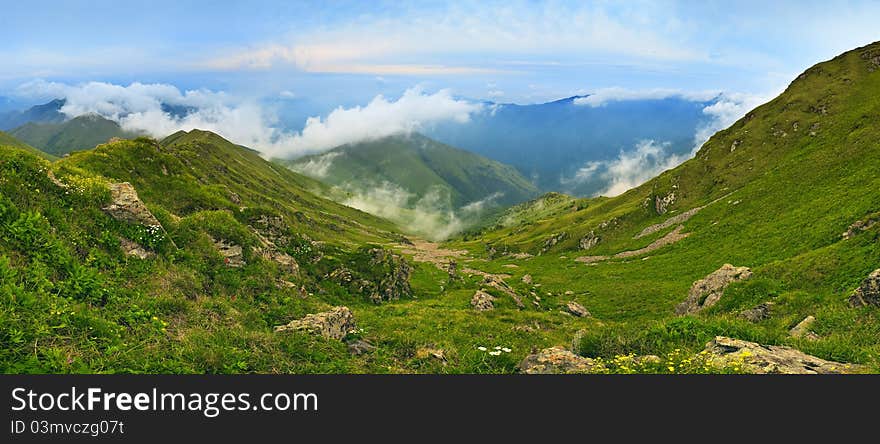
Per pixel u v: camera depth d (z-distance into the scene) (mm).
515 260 131875
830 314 18156
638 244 101375
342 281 36000
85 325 11461
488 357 15438
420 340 19562
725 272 34531
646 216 120000
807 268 30406
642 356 13195
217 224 24734
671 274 68938
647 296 58781
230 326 15812
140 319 13562
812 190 73438
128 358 10750
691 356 12180
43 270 13453
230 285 20875
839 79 113688
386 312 30062
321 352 14664
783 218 69500
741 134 116500
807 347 12906
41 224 15344
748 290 28984
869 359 11438
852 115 94438
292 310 20672
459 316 28266
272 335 15016
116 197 20297
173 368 10828
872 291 17875
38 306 11484
